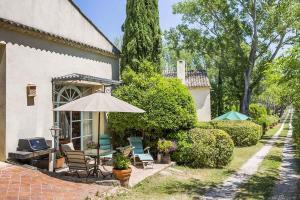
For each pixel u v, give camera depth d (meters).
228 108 38.69
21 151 9.21
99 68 14.04
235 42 30.47
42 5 10.82
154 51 16.28
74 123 12.48
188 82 29.77
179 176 11.38
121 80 14.73
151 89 13.66
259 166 14.12
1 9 9.16
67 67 11.79
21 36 9.62
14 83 9.30
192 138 13.46
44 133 10.47
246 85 30.41
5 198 6.48
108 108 8.61
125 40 16.02
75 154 8.98
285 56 9.15
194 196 8.88
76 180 8.73
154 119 13.13
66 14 12.05
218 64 32.53
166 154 13.05
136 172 11.06
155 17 16.48
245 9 29.41
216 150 13.27
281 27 28.22
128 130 14.07
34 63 10.12
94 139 13.72
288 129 41.56
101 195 7.69
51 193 7.18
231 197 8.92
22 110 9.58
